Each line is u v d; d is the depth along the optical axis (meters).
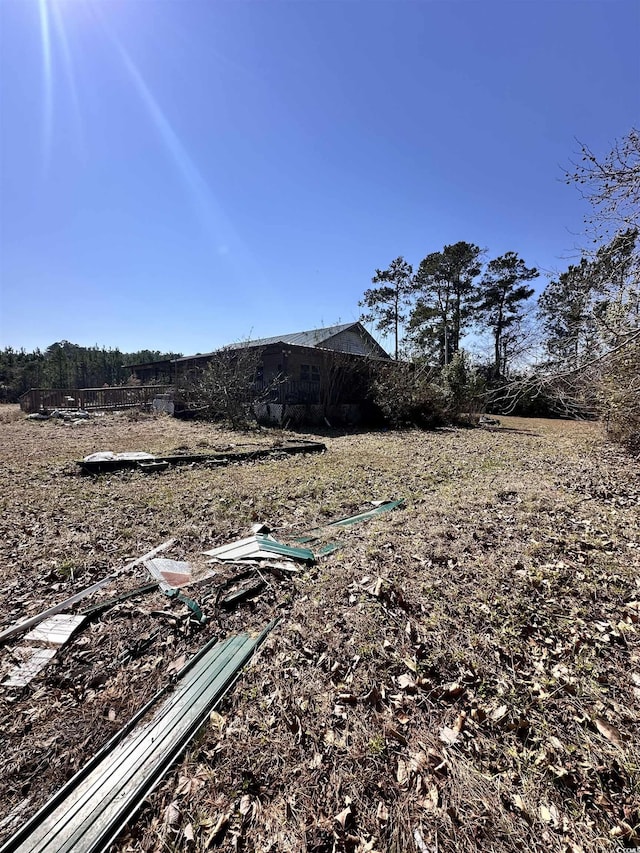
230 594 2.51
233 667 1.89
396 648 2.03
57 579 2.80
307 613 2.32
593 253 4.27
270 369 14.41
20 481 5.34
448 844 1.18
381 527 3.66
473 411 14.57
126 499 4.58
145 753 1.45
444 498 4.58
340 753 1.47
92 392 17.25
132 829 1.21
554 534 3.37
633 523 3.65
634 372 5.36
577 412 6.89
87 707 1.69
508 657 1.97
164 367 19.28
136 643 2.09
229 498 4.65
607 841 1.19
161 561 3.02
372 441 9.65
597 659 1.95
